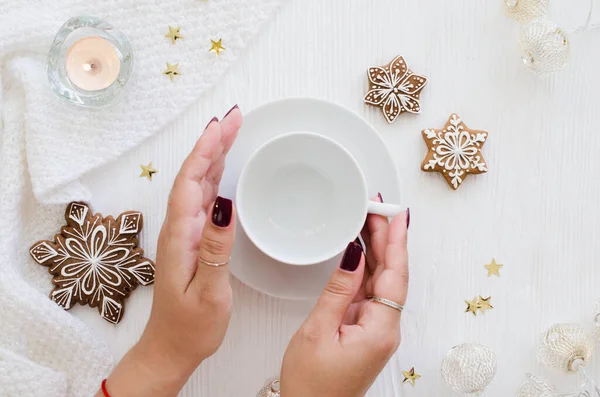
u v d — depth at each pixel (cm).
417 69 65
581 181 66
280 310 64
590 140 66
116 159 63
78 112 62
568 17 66
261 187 61
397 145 65
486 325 65
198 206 56
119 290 62
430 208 65
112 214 63
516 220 65
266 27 64
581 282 66
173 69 63
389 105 64
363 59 65
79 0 63
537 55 62
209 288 54
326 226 61
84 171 62
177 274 55
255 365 64
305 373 54
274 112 60
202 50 63
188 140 64
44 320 61
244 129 60
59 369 62
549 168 66
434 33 65
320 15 64
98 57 62
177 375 57
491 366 62
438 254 65
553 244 66
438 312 65
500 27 65
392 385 65
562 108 66
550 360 64
